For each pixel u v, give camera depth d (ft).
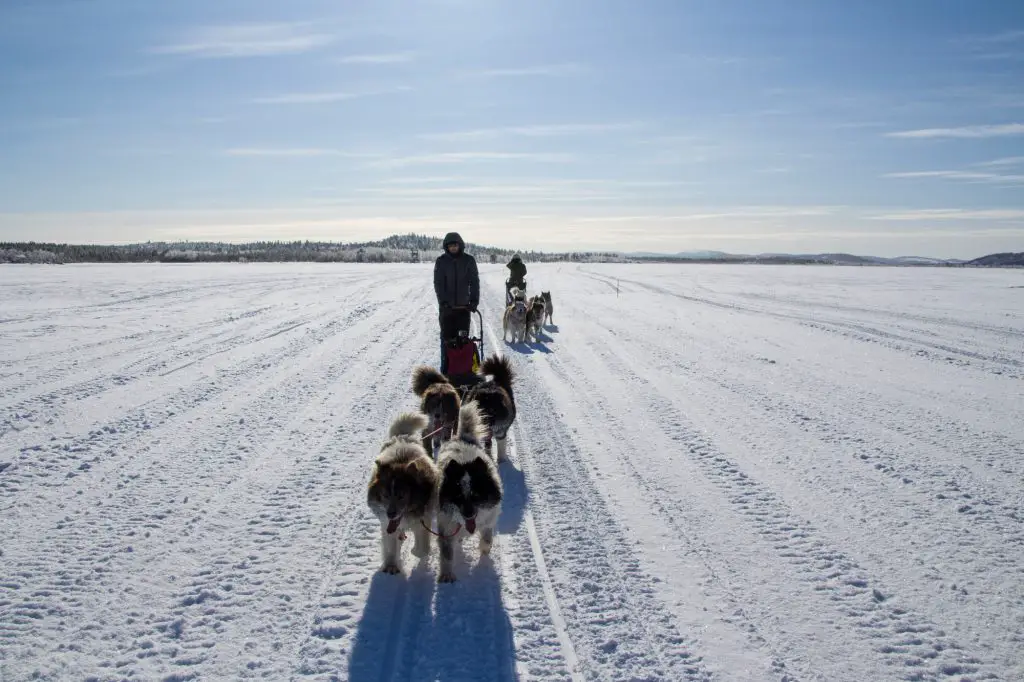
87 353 46.83
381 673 12.85
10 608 14.75
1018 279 160.97
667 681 12.64
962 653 13.35
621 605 15.30
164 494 21.59
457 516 15.90
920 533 18.90
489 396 23.99
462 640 13.97
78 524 19.19
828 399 35.27
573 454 26.05
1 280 125.39
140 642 13.65
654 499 21.50
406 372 42.16
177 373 40.81
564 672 12.92
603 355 49.55
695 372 42.78
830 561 17.28
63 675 12.53
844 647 13.61
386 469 16.35
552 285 140.36
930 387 38.19
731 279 164.86
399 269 220.64
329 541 18.44
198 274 161.89
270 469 24.11
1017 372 42.60
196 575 16.43
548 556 17.69
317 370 42.63
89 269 189.67
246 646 13.61
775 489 22.35
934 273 205.87
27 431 27.99
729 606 15.21
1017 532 18.90
